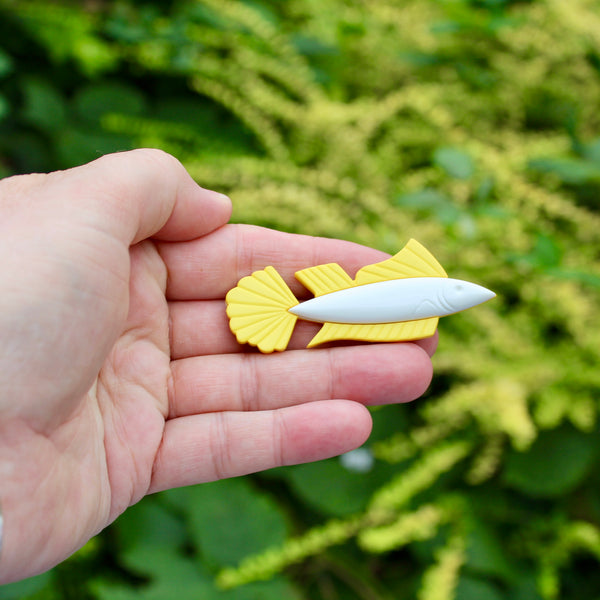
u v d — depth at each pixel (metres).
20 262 0.23
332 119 0.33
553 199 0.32
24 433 0.23
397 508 0.30
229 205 0.28
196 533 0.30
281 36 0.35
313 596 0.31
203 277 0.28
